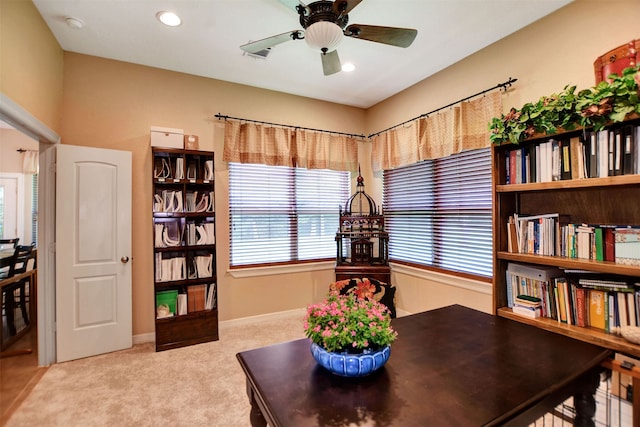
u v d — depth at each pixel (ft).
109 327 9.56
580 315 6.23
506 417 3.14
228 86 11.68
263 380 3.85
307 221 13.39
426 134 11.19
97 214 9.45
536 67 8.02
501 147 7.63
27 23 7.12
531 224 7.13
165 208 10.18
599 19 6.84
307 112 13.21
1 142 17.21
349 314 3.94
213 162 10.85
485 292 9.34
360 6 7.41
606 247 5.96
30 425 6.30
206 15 7.75
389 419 3.11
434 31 8.46
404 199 12.73
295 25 8.16
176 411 6.78
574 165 6.28
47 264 8.86
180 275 10.20
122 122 10.11
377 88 12.32
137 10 7.54
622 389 4.76
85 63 9.67
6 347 9.98
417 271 11.78
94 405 6.95
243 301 11.94
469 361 4.30
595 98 5.51
